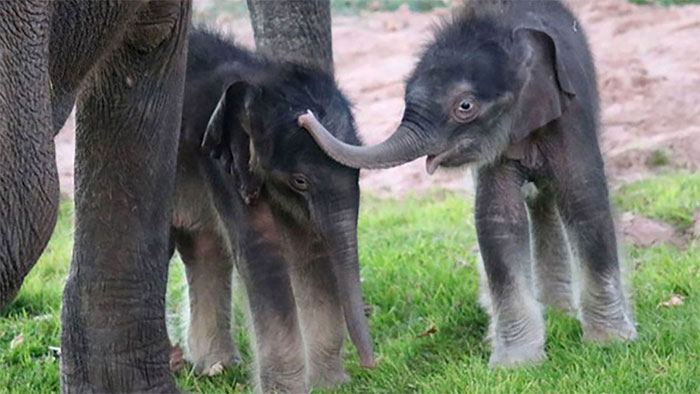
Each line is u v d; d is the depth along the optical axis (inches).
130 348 403.5
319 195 438.3
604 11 1103.0
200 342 506.3
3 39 289.0
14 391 479.2
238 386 484.7
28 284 592.7
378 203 761.0
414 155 464.4
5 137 288.8
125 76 381.4
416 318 539.8
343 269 434.9
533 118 480.7
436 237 654.5
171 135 395.5
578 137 493.7
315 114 448.5
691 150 789.9
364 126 862.5
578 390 445.7
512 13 503.5
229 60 479.5
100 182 391.5
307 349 473.4
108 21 341.4
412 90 472.7
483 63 473.7
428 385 460.8
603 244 493.7
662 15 1085.8
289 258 464.8
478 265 560.4
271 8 539.8
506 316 485.4
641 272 569.0
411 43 1073.5
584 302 496.1
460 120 470.6
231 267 502.6
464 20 490.0
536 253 529.7
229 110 453.1
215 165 463.5
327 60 548.4
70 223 723.4
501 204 488.4
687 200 672.4
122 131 387.5
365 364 425.4
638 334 495.8
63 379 409.4
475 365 473.4
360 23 1149.7
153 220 398.0
